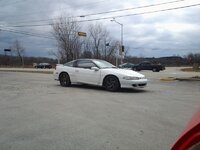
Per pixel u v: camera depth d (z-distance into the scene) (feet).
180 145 4.05
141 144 15.01
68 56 181.78
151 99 31.35
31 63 294.66
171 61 313.53
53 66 229.66
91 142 15.40
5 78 67.31
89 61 42.98
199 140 3.88
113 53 213.05
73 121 20.24
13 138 16.20
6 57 291.79
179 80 62.80
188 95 35.24
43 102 28.76
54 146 14.80
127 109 24.95
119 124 19.33
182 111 23.98
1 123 19.71
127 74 38.24
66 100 30.17
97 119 20.88
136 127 18.49
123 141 15.53
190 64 295.89
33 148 14.52
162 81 60.54
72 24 181.68
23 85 47.50
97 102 28.89
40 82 54.03
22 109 24.89
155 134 16.83
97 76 40.45
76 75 43.16
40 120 20.57
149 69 141.79
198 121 4.17
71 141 15.61
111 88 38.86
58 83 51.37
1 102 28.76
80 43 188.85
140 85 38.50
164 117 21.52
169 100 30.63
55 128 18.33
